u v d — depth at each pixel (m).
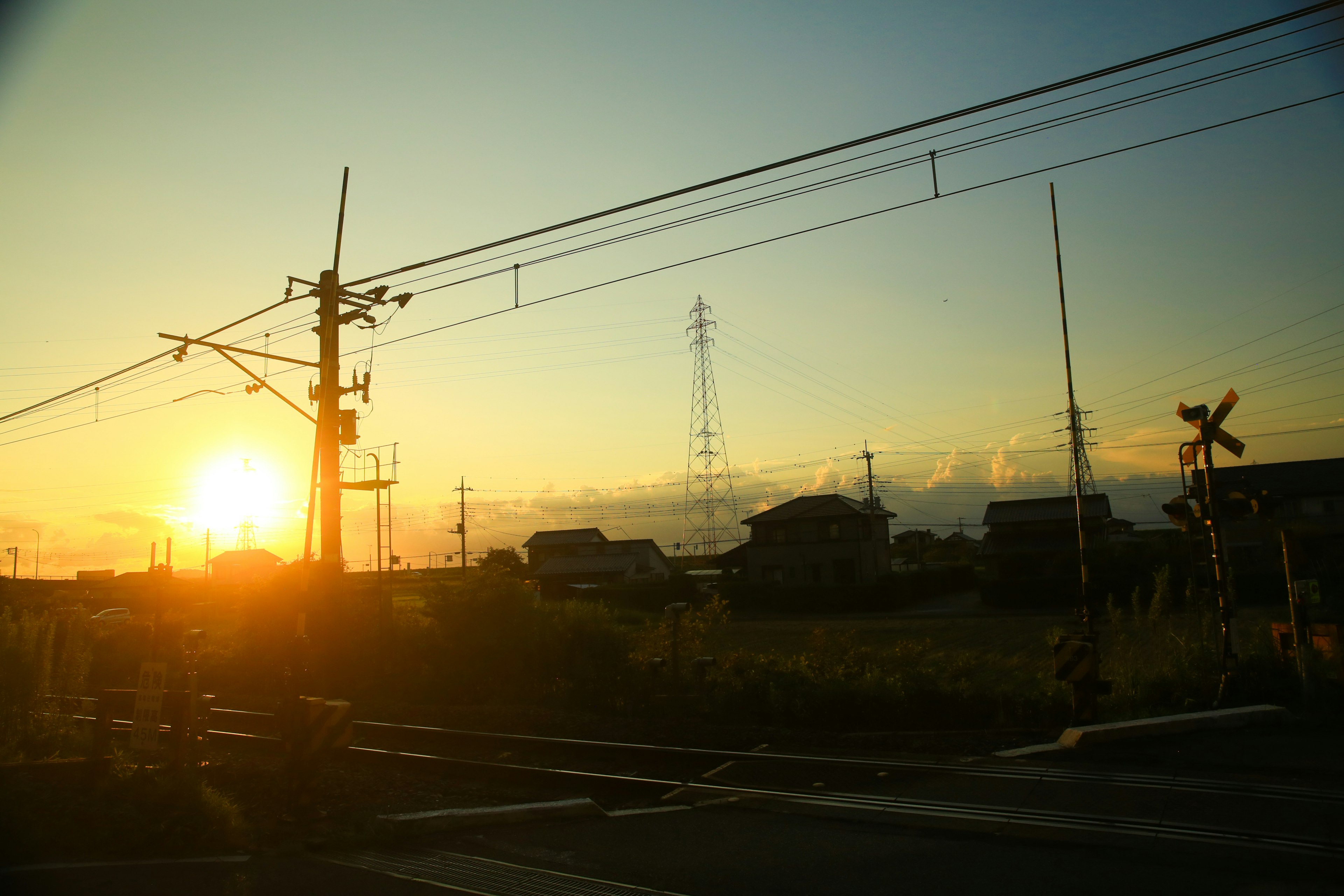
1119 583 39.59
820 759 9.56
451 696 17.59
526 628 19.48
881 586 46.03
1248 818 6.65
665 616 17.06
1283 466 46.09
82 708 13.78
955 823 7.05
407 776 10.57
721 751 10.77
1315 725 9.55
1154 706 11.50
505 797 9.41
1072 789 7.69
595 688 16.53
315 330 19.11
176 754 8.90
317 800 9.28
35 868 6.26
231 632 25.34
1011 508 56.44
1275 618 24.66
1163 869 5.76
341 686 19.08
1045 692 13.59
